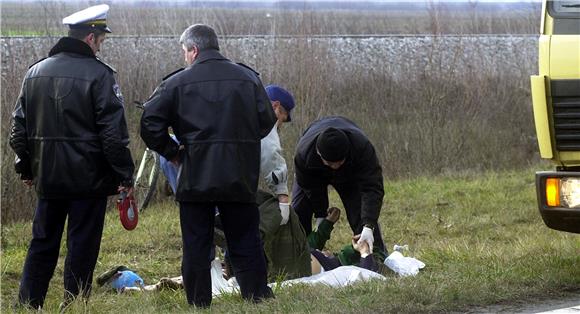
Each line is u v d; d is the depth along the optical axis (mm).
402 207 27531
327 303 14031
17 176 24828
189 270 14070
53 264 15148
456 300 14508
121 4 33250
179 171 13977
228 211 14133
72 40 14695
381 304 14000
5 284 18547
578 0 15469
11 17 31406
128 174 14695
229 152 13680
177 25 33281
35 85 14633
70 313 14289
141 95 29812
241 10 36594
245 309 13648
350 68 33781
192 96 13734
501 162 34000
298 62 30922
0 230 22391
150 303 15320
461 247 19484
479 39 38062
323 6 37375
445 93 34156
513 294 14961
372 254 16906
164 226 23875
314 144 17031
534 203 27531
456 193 29438
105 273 17719
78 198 14719
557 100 15539
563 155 15625
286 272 16625
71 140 14523
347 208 17672
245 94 13805
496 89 35375
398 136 32500
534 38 38719
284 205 16250
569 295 15086
